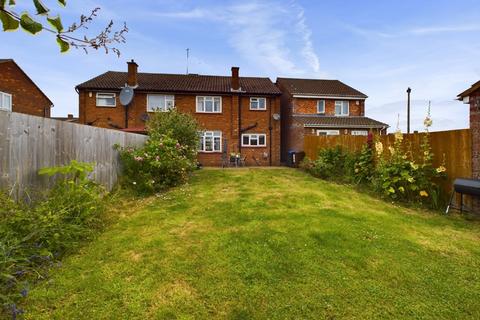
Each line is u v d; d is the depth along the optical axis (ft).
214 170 43.68
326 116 71.92
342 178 31.71
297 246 12.05
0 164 11.30
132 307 7.91
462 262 11.12
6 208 10.07
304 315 7.83
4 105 56.03
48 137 14.51
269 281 9.37
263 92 65.41
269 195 22.40
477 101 18.84
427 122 22.40
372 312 8.00
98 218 14.75
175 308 7.96
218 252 11.37
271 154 66.85
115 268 9.98
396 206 20.51
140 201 20.61
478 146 18.61
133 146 27.48
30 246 9.73
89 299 8.19
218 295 8.59
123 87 59.41
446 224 16.30
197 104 64.08
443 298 8.72
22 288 8.02
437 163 21.85
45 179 14.12
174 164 26.18
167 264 10.33
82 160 18.24
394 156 23.80
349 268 10.34
